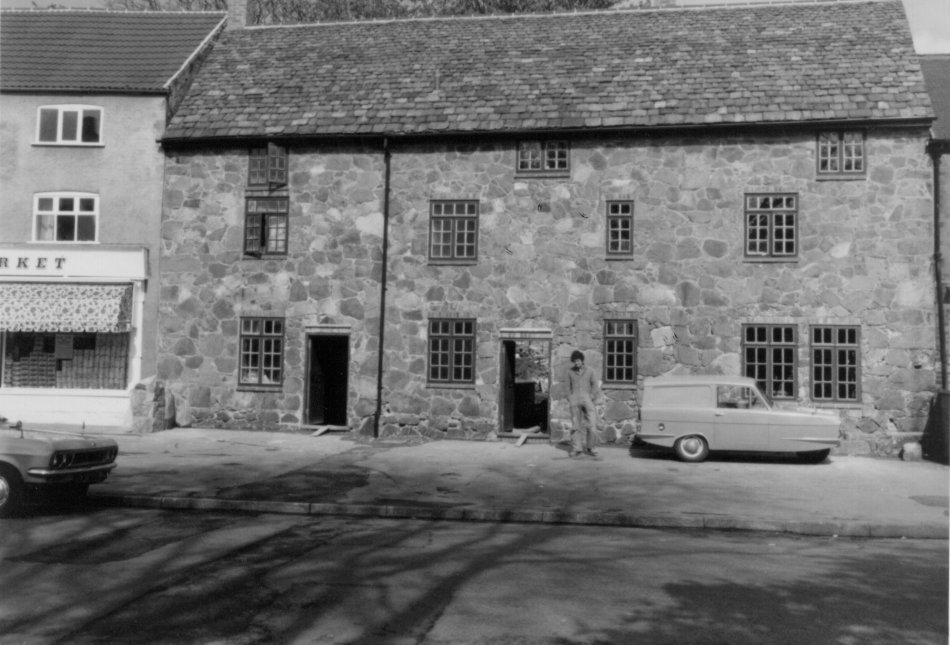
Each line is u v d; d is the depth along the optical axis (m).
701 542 10.25
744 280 18.86
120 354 21.00
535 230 19.72
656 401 16.98
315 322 20.41
